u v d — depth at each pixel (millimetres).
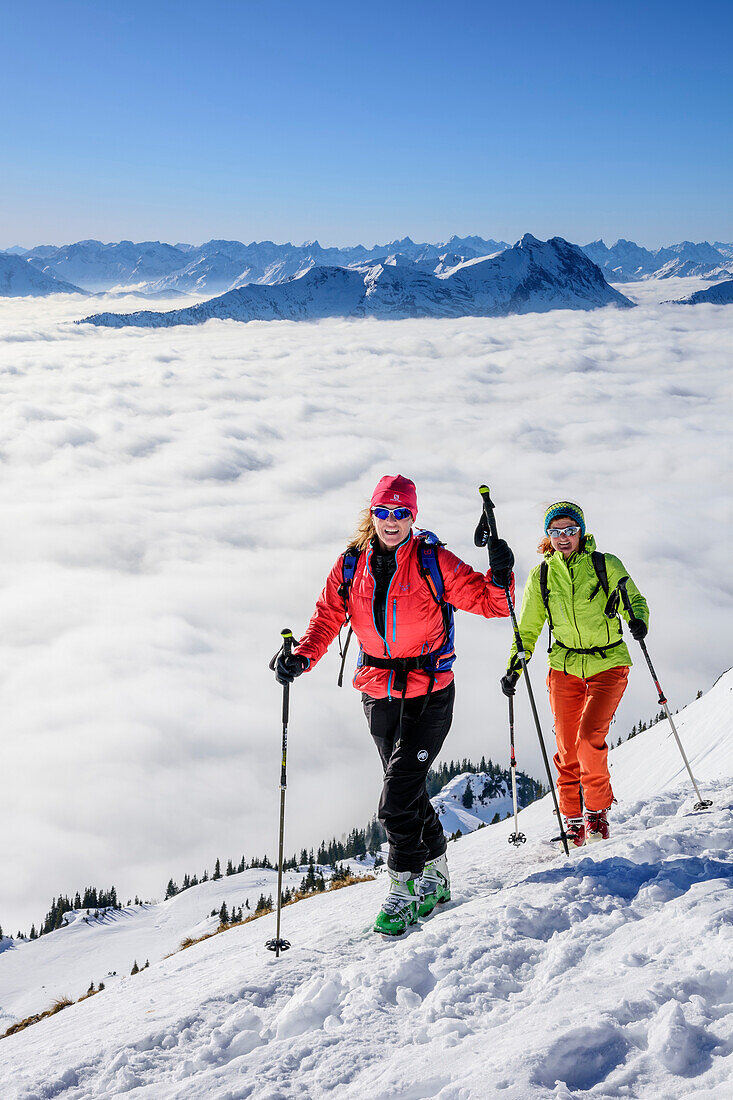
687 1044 2559
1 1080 3531
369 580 4691
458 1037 3031
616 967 3324
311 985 3824
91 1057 3500
